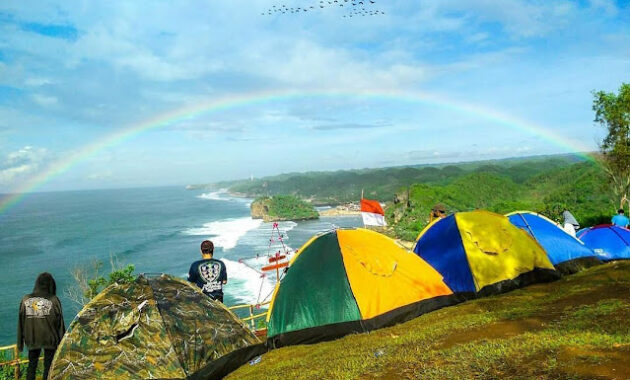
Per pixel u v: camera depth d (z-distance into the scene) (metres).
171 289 7.43
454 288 9.61
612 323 5.46
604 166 29.38
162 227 120.38
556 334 5.30
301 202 160.12
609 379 3.77
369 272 8.49
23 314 6.96
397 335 7.33
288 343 8.05
